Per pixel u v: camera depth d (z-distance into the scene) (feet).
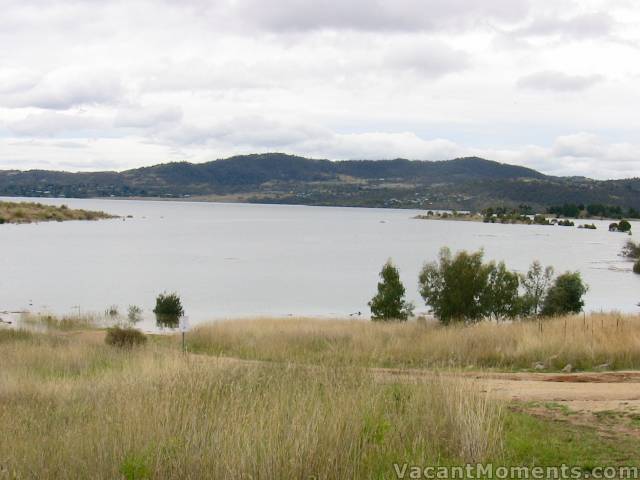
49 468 22.15
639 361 51.67
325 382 31.32
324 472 20.90
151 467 21.29
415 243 459.32
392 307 111.86
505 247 435.94
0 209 652.48
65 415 31.99
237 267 283.38
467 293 96.78
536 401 34.94
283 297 191.83
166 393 29.32
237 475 20.29
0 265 273.54
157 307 145.59
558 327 64.23
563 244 482.28
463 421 25.13
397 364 54.19
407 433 25.31
